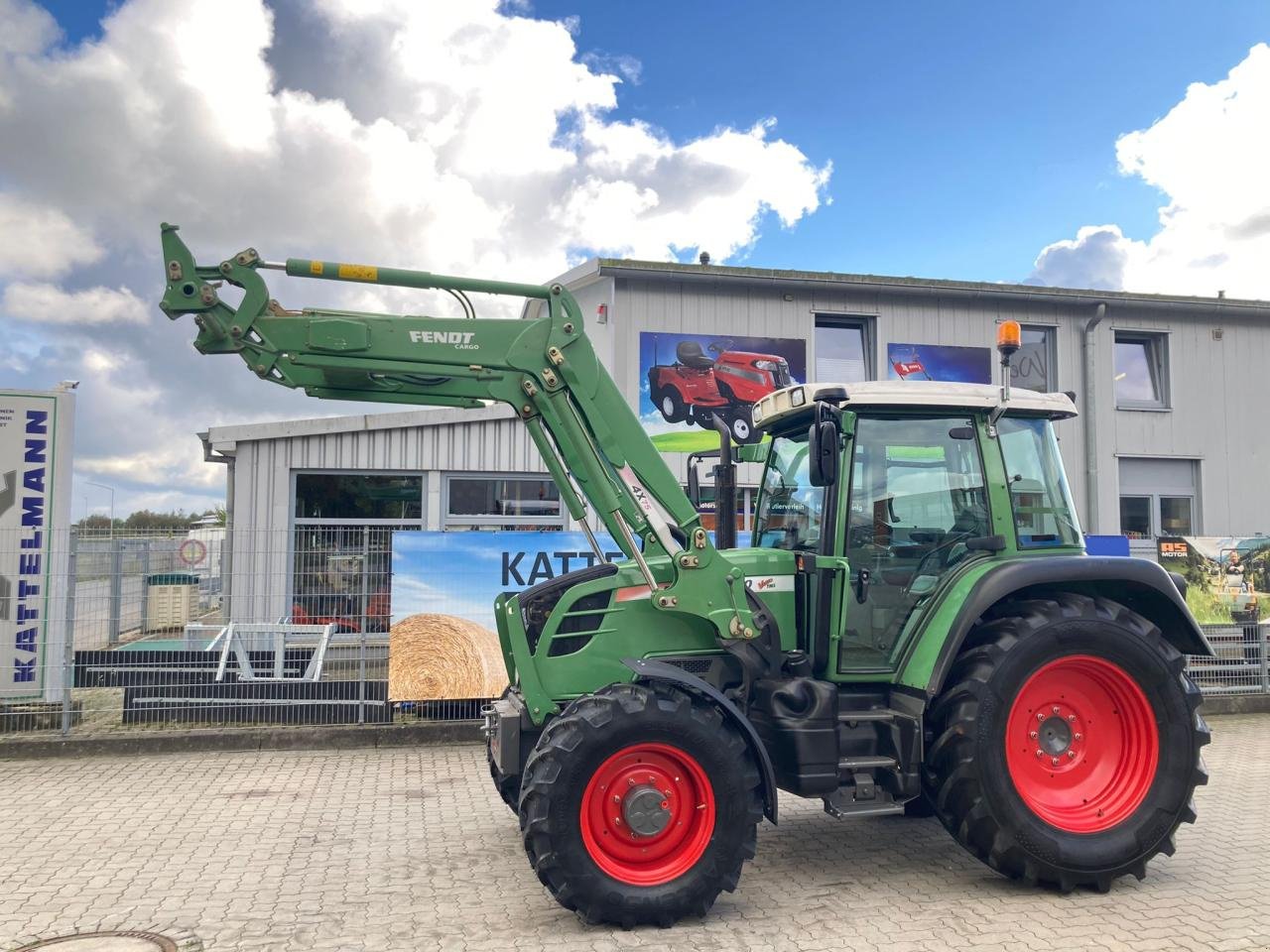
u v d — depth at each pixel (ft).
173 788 21.53
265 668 27.76
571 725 13.35
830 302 43.70
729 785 13.56
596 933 13.12
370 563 27.09
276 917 13.76
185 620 26.71
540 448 15.48
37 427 28.37
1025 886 15.12
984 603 15.20
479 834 17.95
